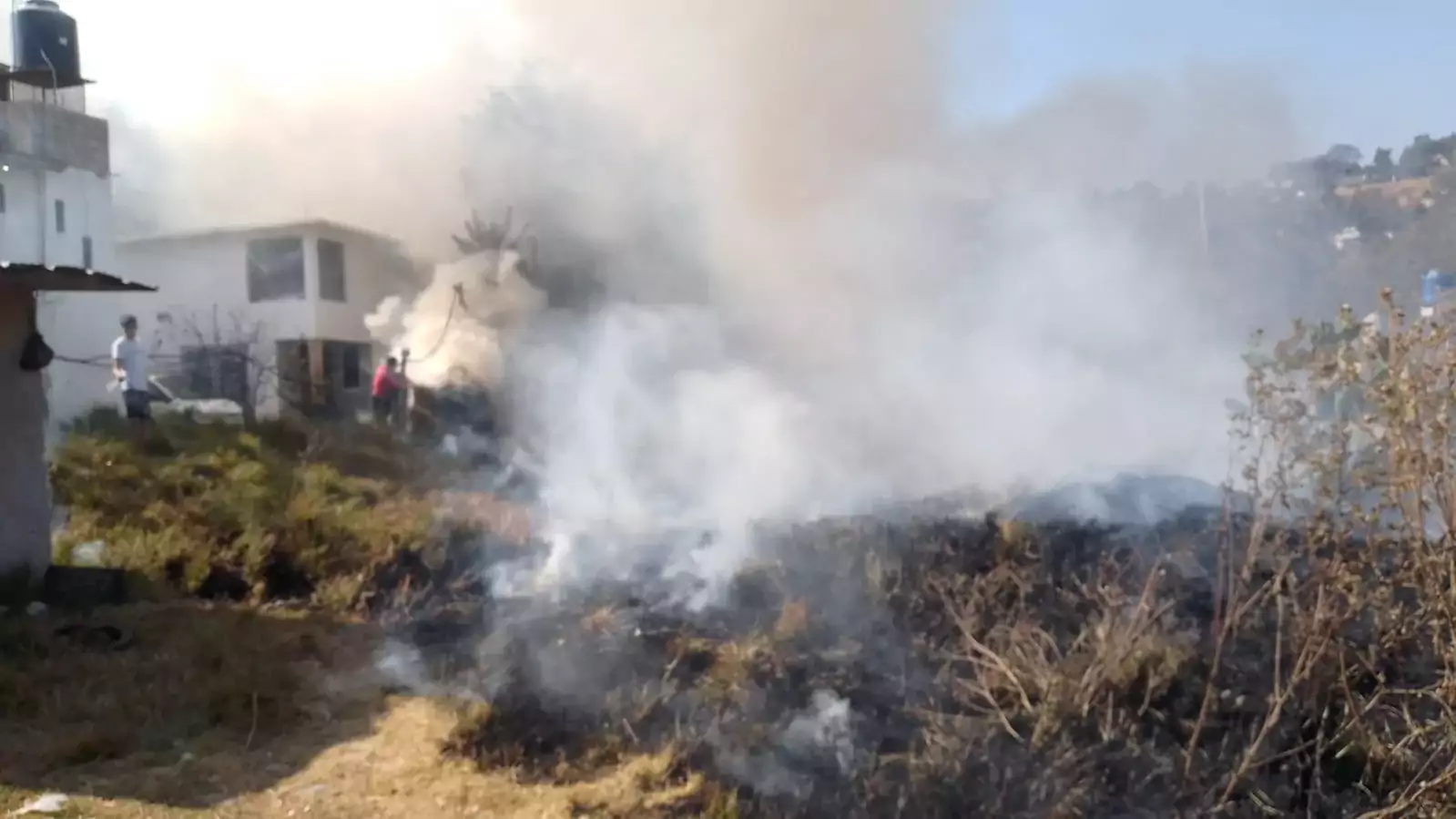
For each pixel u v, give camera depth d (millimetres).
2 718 5098
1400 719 4832
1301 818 4465
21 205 19016
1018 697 5246
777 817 4449
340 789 4520
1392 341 4398
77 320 20938
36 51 20500
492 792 4512
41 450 7258
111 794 4387
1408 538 4699
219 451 11570
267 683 5590
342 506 9430
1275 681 4773
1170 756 4789
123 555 7688
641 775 4668
